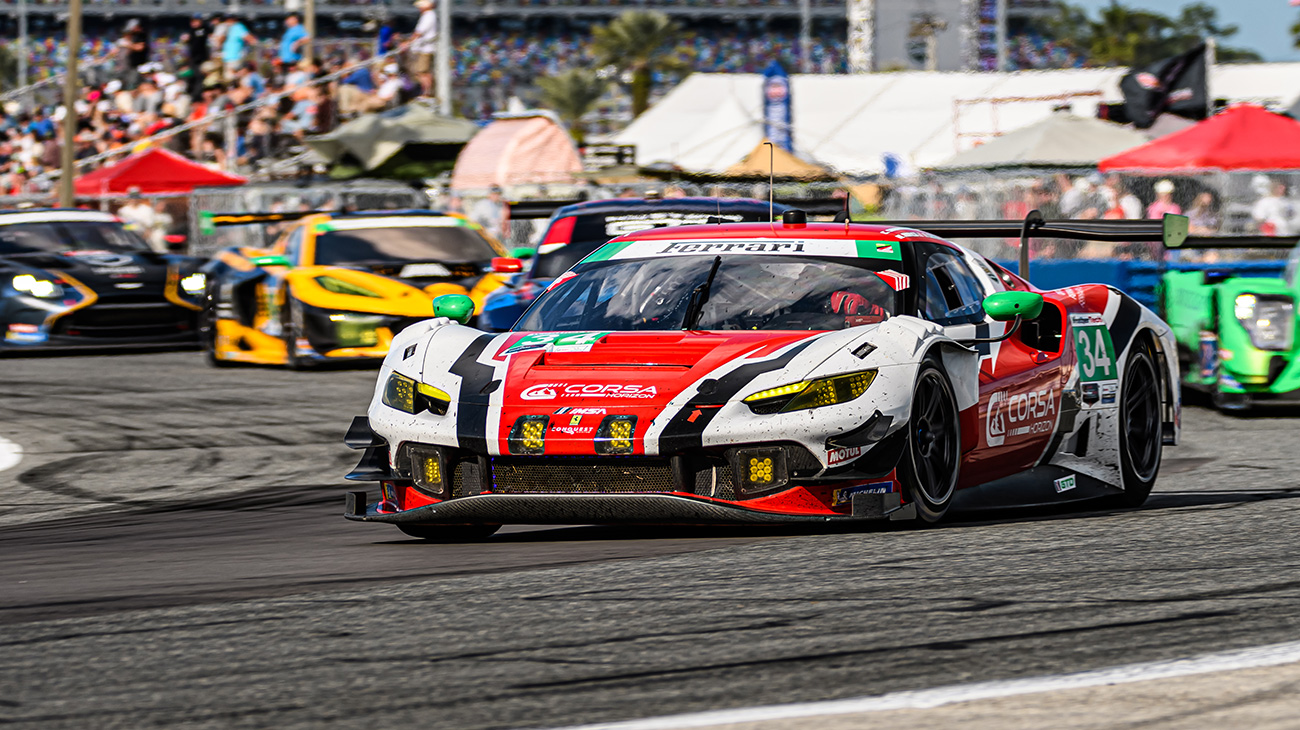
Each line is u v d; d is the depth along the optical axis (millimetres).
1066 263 38500
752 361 15195
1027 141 67875
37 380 38719
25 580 14578
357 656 10547
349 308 39156
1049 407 17812
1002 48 130375
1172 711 8617
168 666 10430
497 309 32156
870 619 11312
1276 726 8297
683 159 84500
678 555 14562
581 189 63844
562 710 8953
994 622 11141
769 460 14758
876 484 15188
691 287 17047
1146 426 19453
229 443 27938
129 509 20969
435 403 15695
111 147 89125
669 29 147125
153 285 45656
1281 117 58531
